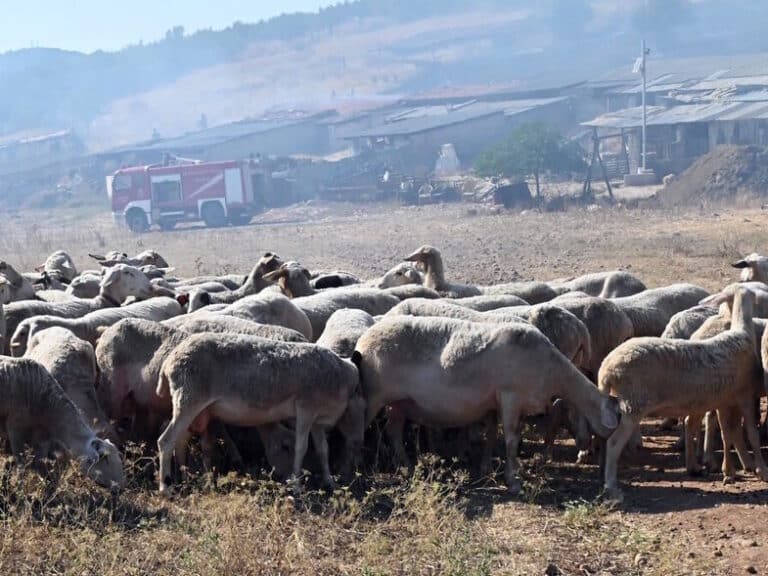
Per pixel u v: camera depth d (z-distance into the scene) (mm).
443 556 10008
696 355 11836
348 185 78625
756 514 10984
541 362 12109
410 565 9898
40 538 10125
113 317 14914
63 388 12156
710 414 12789
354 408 12539
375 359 12695
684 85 85188
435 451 13492
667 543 10344
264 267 18719
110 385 12781
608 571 9891
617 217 50469
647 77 92750
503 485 12359
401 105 105688
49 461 11305
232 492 11312
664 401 11812
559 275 30938
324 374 11812
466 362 12297
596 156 72750
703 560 9938
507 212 59750
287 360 11719
